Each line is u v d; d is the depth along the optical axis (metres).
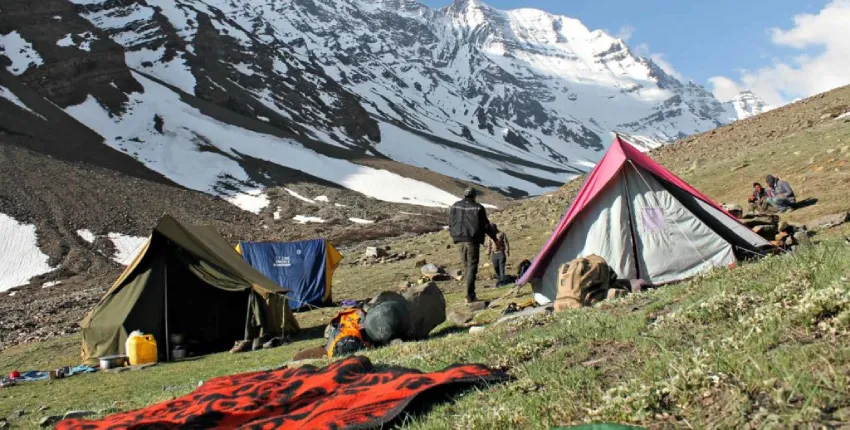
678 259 12.95
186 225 18.39
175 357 16.17
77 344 20.22
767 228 14.84
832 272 6.10
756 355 4.37
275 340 16.34
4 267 64.31
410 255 33.06
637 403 4.20
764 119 42.09
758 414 3.68
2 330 26.70
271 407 6.05
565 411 4.56
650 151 46.69
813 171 22.44
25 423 9.76
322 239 23.50
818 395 3.66
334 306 22.38
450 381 5.72
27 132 114.75
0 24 154.62
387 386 5.84
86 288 57.06
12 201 80.69
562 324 8.00
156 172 121.00
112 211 87.06
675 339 5.66
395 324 10.91
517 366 6.28
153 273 16.86
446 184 159.75
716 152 36.19
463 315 13.62
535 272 13.73
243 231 94.75
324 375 6.56
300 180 132.62
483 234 15.52
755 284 6.88
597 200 13.34
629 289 12.12
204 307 17.58
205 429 5.82
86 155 116.50
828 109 35.84
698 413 3.96
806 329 4.73
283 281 22.45
